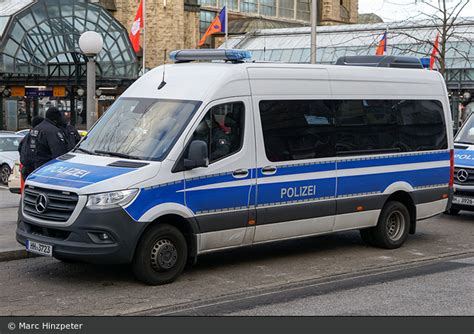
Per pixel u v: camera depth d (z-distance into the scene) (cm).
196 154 905
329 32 5375
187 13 6178
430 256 1135
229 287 905
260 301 836
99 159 930
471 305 820
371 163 1134
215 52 1017
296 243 1227
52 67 4184
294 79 1041
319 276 978
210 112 945
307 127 1049
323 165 1066
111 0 5831
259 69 1004
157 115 959
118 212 857
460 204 1512
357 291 891
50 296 848
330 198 1078
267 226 1002
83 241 855
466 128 1648
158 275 904
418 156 1209
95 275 959
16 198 1781
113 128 981
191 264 1034
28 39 3878
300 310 794
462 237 1328
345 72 1113
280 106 1020
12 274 961
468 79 4225
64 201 873
